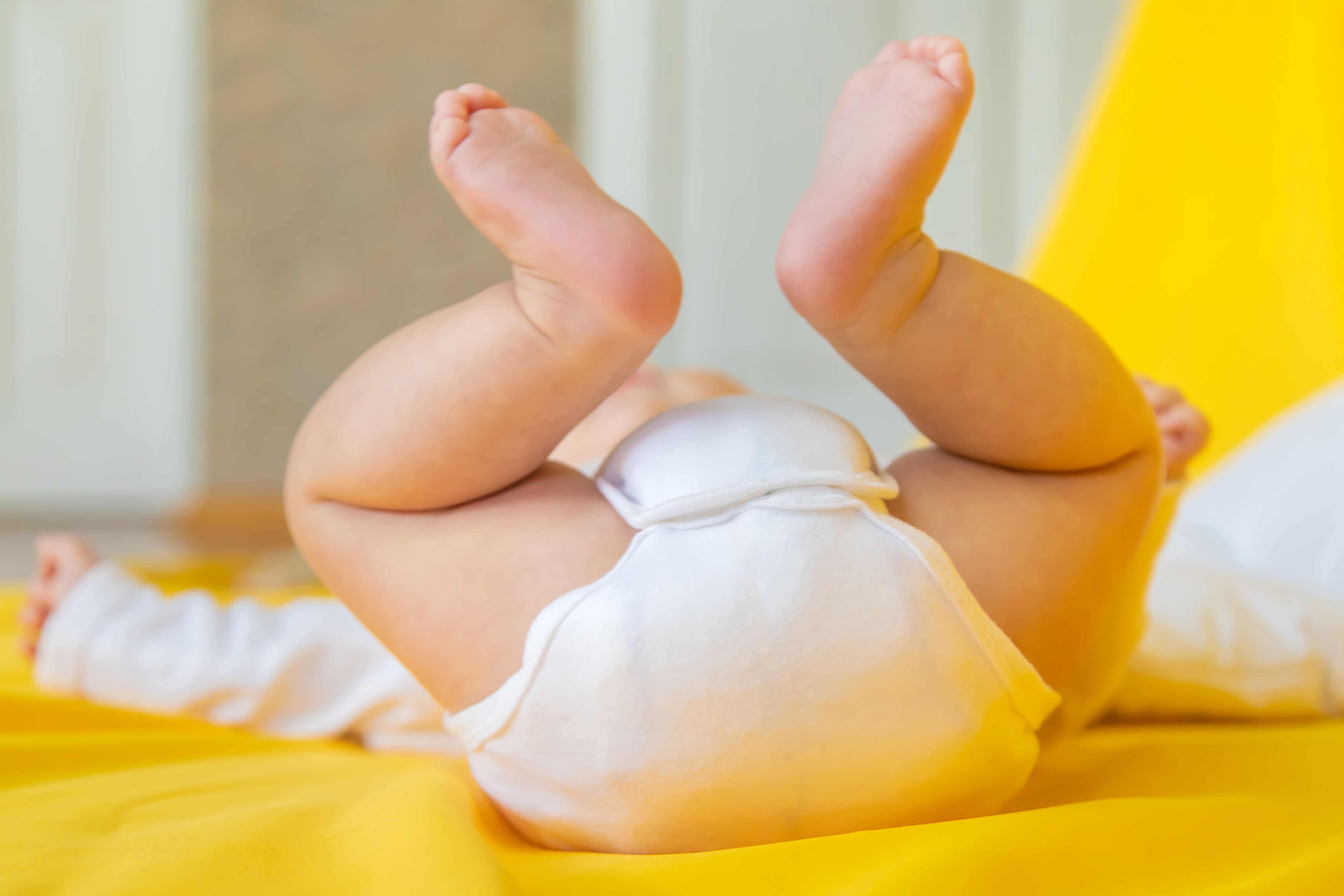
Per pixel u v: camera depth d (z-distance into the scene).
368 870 0.78
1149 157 1.97
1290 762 0.92
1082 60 3.88
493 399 0.82
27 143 4.45
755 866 0.78
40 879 0.78
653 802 0.81
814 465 0.82
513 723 0.82
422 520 0.85
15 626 1.48
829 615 0.80
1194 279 1.89
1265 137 1.86
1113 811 0.81
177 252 4.54
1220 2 1.95
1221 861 0.79
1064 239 2.03
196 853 0.80
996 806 0.84
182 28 4.48
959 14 4.00
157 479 4.57
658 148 4.25
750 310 4.21
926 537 0.82
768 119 4.19
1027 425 0.85
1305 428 1.38
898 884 0.75
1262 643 1.06
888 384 0.85
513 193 0.80
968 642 0.81
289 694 1.07
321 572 0.86
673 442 0.84
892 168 0.81
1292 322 1.78
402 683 1.04
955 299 0.83
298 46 4.49
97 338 4.53
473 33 4.43
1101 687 0.99
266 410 4.58
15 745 0.95
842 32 4.13
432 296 4.57
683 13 4.23
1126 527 0.87
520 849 0.85
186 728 1.06
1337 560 1.18
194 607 1.11
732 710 0.80
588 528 0.83
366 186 4.53
